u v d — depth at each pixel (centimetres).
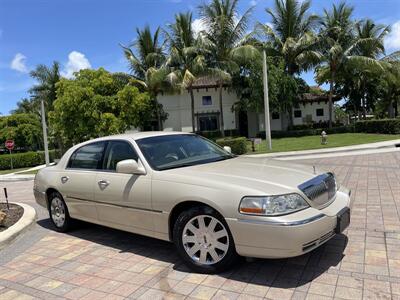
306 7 3139
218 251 393
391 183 829
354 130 3059
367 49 3136
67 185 565
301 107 3578
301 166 463
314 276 375
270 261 416
